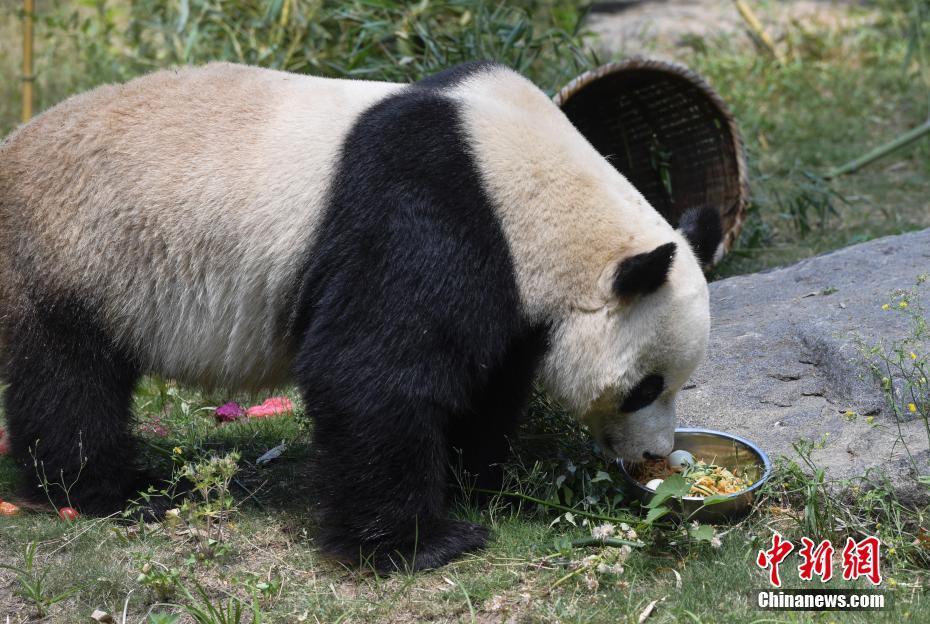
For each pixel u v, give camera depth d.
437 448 4.47
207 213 4.53
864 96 12.31
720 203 7.57
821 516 4.53
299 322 4.58
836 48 13.74
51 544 4.71
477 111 4.50
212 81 4.86
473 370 4.42
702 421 5.44
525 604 4.17
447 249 4.27
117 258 4.60
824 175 10.10
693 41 13.35
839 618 4.00
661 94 7.66
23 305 4.69
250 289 4.57
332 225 4.41
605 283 4.39
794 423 5.26
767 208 9.40
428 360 4.29
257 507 5.07
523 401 4.98
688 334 4.48
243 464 5.52
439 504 4.58
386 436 4.32
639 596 4.19
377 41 8.31
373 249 4.31
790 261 8.13
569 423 5.45
